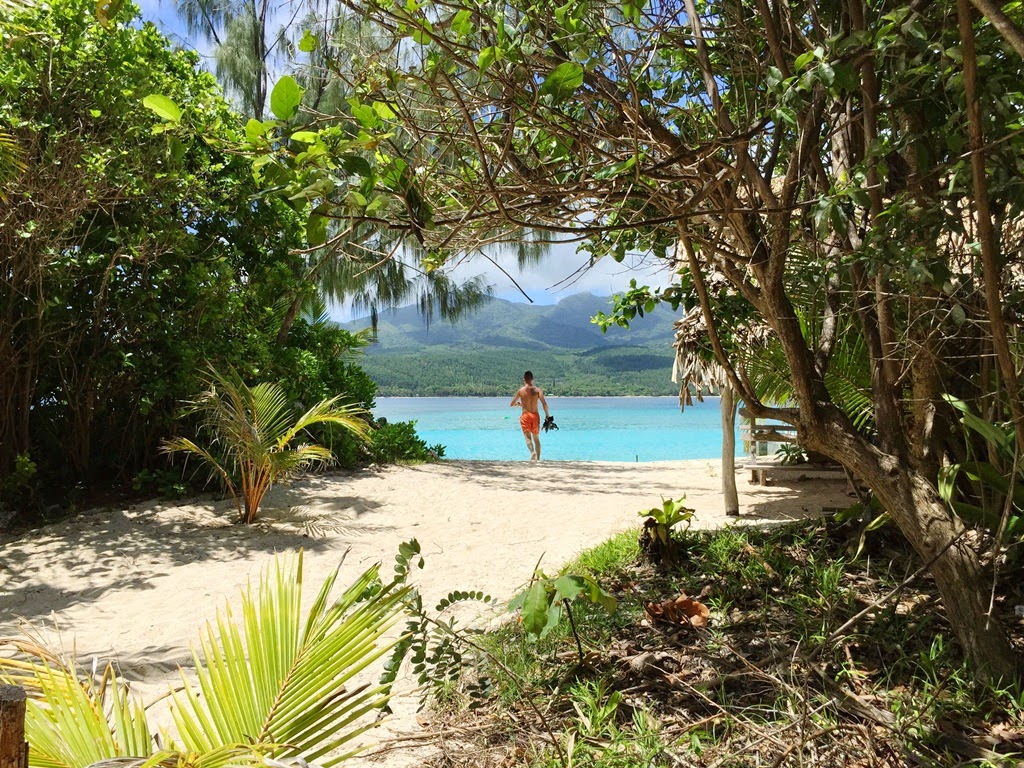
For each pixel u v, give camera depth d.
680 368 7.22
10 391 9.34
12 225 8.16
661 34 3.19
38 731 2.03
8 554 7.55
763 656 3.89
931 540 3.54
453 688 3.89
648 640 4.20
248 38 12.51
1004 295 3.33
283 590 2.50
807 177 3.62
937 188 3.16
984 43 2.51
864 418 5.89
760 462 8.94
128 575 6.83
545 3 2.79
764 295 3.62
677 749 3.06
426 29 2.40
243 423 8.59
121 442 10.34
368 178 2.35
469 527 8.47
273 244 11.60
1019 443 3.04
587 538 7.36
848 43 2.52
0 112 8.08
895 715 3.14
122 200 9.00
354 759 3.24
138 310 9.70
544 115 2.81
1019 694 3.22
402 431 13.73
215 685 2.23
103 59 8.69
